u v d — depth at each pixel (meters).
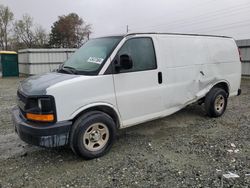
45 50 21.02
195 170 3.94
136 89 4.80
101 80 4.34
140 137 5.39
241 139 5.21
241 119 6.61
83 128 4.17
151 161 4.27
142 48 4.91
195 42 5.93
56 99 3.93
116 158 4.41
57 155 4.57
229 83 6.83
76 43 68.25
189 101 5.86
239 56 7.12
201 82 6.06
